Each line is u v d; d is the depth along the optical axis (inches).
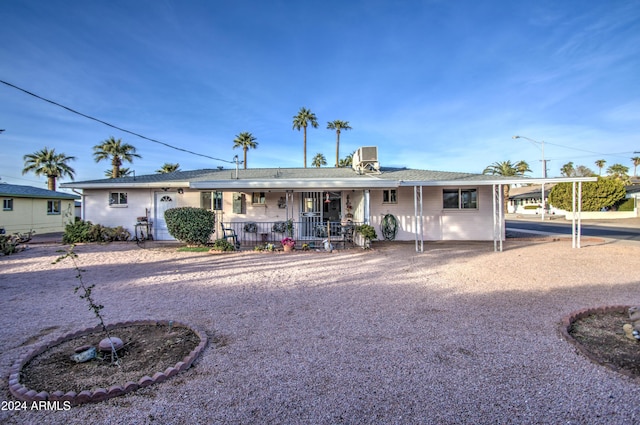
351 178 491.2
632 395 109.9
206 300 223.9
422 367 129.3
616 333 160.9
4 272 321.7
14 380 121.0
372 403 107.2
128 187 566.6
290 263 360.5
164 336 163.3
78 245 520.1
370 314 192.4
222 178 544.7
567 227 964.0
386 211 563.2
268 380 121.7
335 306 208.4
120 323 176.7
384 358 137.2
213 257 402.9
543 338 154.6
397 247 485.4
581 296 225.1
